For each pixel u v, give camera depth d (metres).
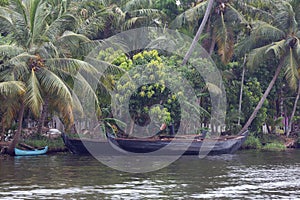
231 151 41.75
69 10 38.78
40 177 28.48
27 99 34.03
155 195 23.97
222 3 45.00
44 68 35.34
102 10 42.50
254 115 46.91
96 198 23.19
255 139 48.16
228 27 46.16
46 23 36.44
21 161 35.16
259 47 48.00
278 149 47.31
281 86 52.19
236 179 28.50
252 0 45.53
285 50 45.88
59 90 34.38
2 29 35.72
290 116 54.28
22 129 42.16
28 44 35.84
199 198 23.41
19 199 22.88
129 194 24.14
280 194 24.34
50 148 40.50
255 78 49.56
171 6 48.78
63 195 23.75
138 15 45.53
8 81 34.28
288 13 45.44
